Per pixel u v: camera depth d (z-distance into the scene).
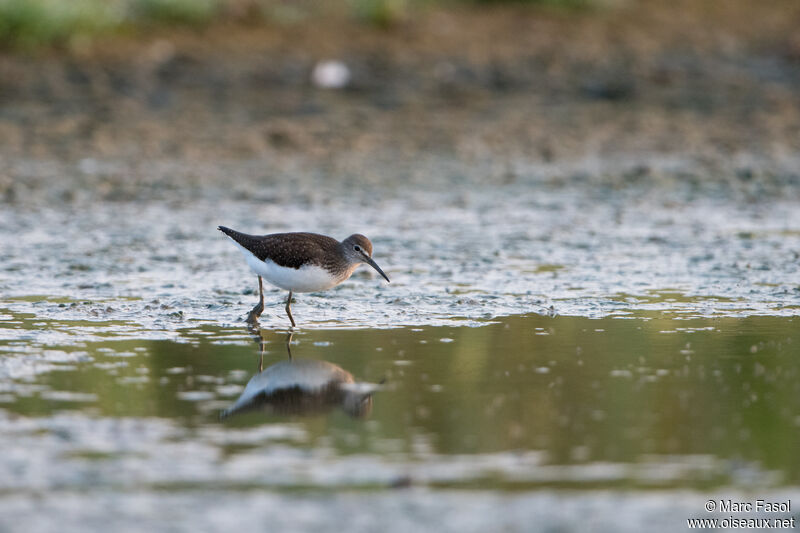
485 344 11.94
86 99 26.52
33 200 20.05
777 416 9.46
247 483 7.99
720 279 15.21
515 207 20.22
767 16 35.03
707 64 30.56
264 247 12.79
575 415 9.53
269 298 14.30
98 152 23.38
